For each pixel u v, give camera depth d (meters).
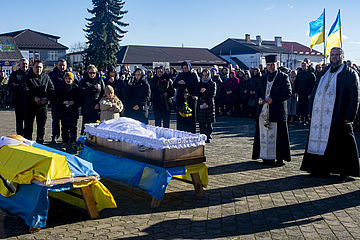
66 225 4.56
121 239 4.17
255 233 4.35
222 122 14.41
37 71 8.41
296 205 5.30
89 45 47.44
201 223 4.64
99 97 8.92
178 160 5.28
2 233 4.29
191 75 9.58
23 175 4.47
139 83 9.53
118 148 5.98
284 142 7.56
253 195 5.74
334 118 6.46
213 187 6.14
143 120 9.55
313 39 14.64
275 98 7.39
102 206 4.85
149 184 5.25
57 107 8.82
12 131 11.59
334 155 6.54
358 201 5.48
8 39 43.31
